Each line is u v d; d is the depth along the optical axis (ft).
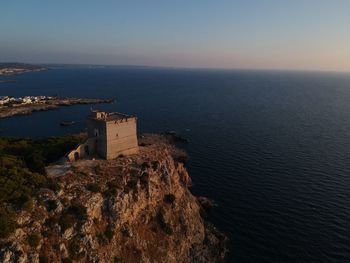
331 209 295.07
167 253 234.79
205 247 255.70
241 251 247.70
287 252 243.81
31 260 173.88
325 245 249.14
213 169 386.52
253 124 629.51
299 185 341.82
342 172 375.66
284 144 486.38
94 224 211.00
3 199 193.16
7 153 306.14
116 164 261.24
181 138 515.91
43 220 193.67
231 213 292.81
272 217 284.82
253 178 360.07
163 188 268.00
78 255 194.08
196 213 280.31
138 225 236.63
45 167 248.11
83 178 231.09
